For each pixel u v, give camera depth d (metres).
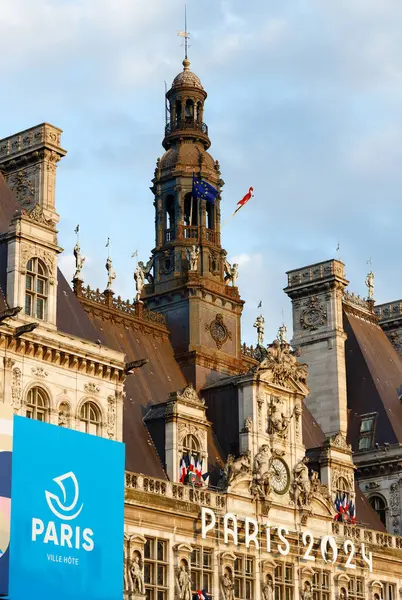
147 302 93.81
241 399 86.75
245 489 83.50
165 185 95.81
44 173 80.50
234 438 86.19
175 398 81.56
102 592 70.50
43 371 71.69
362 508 97.44
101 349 75.06
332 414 102.19
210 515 79.94
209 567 79.56
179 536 78.00
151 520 76.38
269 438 86.81
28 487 67.75
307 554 86.62
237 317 94.94
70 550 69.12
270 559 83.81
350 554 90.62
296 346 105.81
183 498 78.75
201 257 93.75
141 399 83.50
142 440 80.56
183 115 97.25
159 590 75.75
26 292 72.56
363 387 105.62
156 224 95.62
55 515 68.81
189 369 89.81
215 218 95.88
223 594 79.44
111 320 87.19
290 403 89.56
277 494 86.00
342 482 93.38
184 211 95.38
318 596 87.50
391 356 111.31
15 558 66.06
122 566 72.12
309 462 92.94
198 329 91.00
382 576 93.81
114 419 75.38
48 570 67.62
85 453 71.62
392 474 99.25
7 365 69.44
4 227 76.19
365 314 112.62
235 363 93.25
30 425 68.75
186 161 95.56
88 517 70.75
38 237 73.81
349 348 108.00
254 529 83.06
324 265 105.44
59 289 79.44
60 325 77.31
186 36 100.12
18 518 66.75
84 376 74.12
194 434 82.25
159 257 94.50
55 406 71.81
